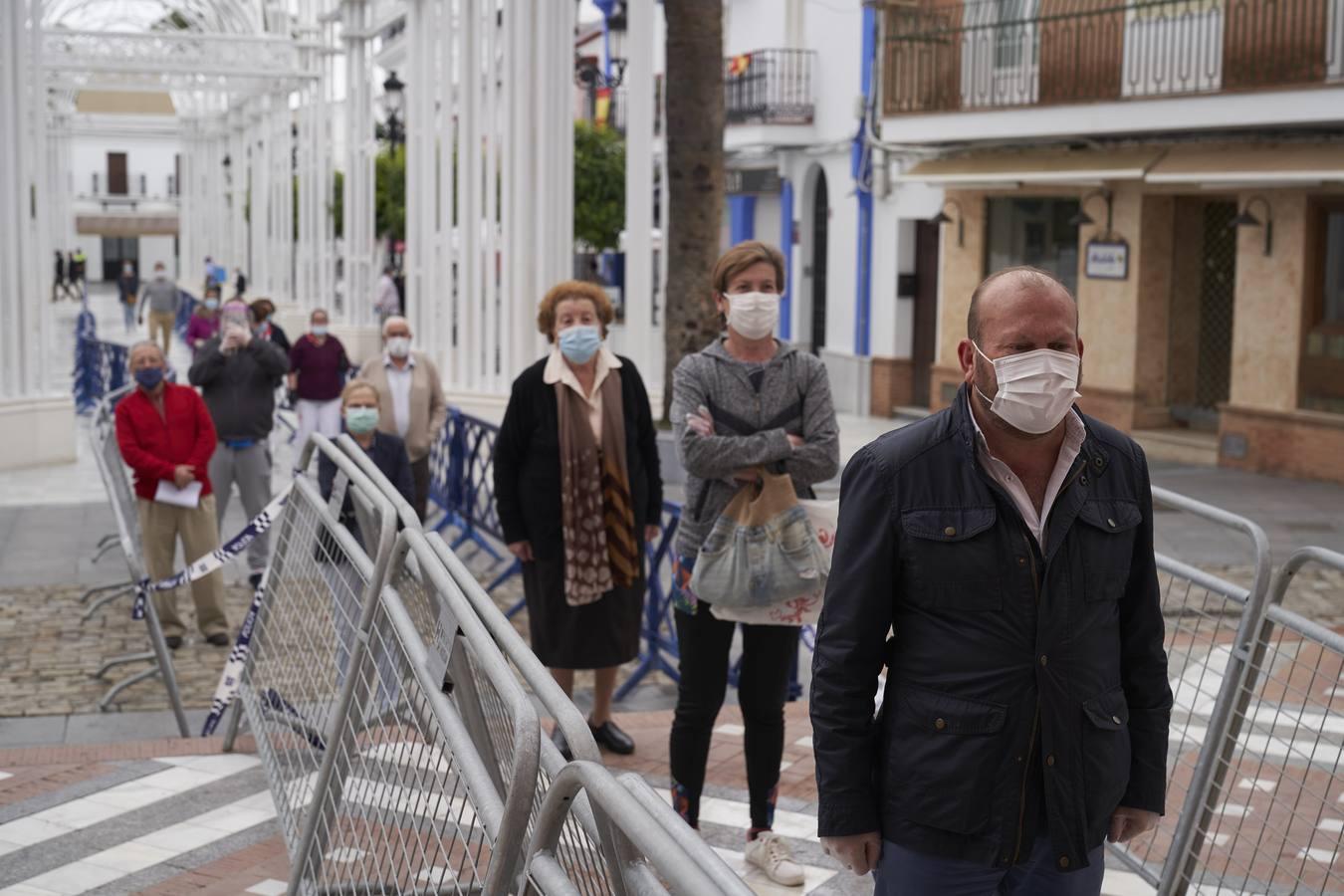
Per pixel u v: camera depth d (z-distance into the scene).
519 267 16.44
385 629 4.00
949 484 3.02
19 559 11.36
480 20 16.98
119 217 74.44
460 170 17.19
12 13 16.08
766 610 4.80
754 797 5.03
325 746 4.72
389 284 31.23
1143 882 5.12
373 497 4.25
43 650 8.76
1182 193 17.80
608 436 6.16
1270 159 15.83
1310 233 16.25
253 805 5.89
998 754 2.97
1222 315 18.33
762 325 4.91
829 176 23.89
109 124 68.75
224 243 49.59
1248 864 4.83
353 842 4.00
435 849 3.27
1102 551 3.05
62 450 16.72
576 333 6.06
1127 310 18.27
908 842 3.03
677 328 14.62
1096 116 17.47
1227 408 17.06
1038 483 3.05
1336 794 4.91
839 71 23.77
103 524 12.86
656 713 7.17
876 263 22.69
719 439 4.81
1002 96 19.06
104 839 5.52
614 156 27.77
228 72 30.16
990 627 2.99
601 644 6.24
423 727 3.45
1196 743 5.14
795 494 4.92
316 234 32.34
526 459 6.22
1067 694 2.99
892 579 3.07
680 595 5.04
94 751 6.57
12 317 16.33
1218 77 16.47
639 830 2.09
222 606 8.98
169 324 33.19
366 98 27.73
